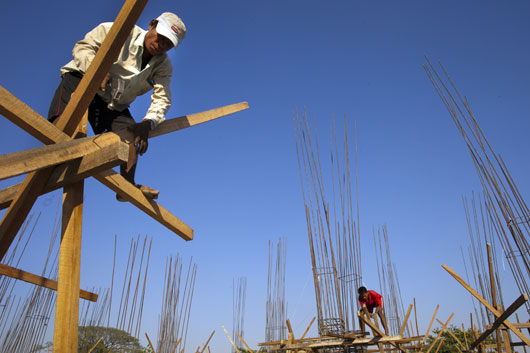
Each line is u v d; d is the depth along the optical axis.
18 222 1.93
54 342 1.58
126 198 2.26
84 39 2.40
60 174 1.84
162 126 2.75
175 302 9.33
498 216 5.47
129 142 2.50
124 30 1.72
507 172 5.50
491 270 7.05
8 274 2.88
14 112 1.61
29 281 3.03
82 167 1.79
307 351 8.55
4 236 1.90
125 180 2.22
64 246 1.76
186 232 2.64
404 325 7.80
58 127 1.85
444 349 14.61
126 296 7.89
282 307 11.23
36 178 1.84
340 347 8.39
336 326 8.34
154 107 2.68
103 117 2.72
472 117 5.76
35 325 7.29
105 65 1.77
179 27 2.68
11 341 7.04
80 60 2.33
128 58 2.60
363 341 7.73
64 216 1.82
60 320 1.62
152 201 2.40
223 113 3.13
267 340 11.02
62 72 2.41
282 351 8.80
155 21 2.70
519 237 5.22
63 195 1.87
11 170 1.49
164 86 2.76
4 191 2.24
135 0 1.66
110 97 2.45
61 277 1.70
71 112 1.83
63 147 1.70
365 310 8.00
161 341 8.98
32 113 1.68
